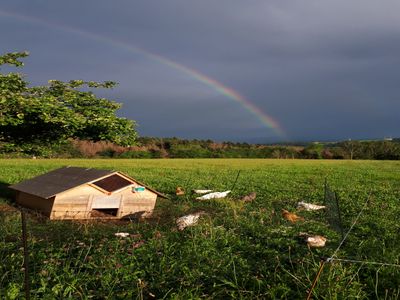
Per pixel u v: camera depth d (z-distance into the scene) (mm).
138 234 11961
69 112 15367
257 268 8945
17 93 15438
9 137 17969
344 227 13742
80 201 16078
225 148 99188
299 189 26625
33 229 13695
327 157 90688
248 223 13750
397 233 12688
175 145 96812
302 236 11797
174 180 32875
